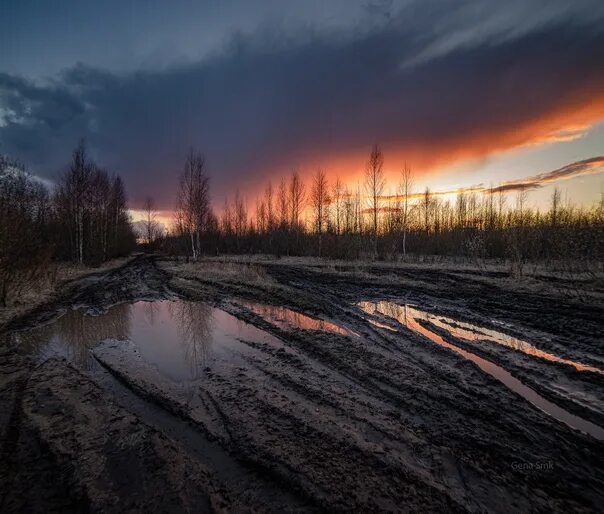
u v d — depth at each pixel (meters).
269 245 41.56
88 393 4.63
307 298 11.16
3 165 15.91
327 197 34.91
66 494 2.74
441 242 30.06
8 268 10.20
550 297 10.49
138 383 4.92
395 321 8.28
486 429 3.68
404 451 3.29
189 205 32.19
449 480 2.90
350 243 28.70
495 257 24.14
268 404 4.25
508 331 7.31
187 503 2.63
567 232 16.09
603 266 13.97
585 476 2.96
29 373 5.35
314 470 3.00
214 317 9.16
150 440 3.48
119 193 39.47
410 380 4.89
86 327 8.28
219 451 3.34
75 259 25.77
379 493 2.73
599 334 6.90
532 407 4.15
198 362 5.82
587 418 3.93
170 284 15.14
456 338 6.86
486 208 36.16
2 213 10.36
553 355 5.93
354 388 4.69
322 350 6.17
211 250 46.38
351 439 3.46
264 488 2.82
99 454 3.24
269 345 6.66
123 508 2.57
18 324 8.53
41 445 3.39
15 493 2.75
